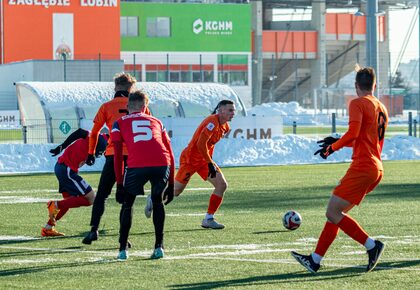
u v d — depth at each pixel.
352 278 19.83
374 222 29.86
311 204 36.00
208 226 28.42
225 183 28.25
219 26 165.00
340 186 20.28
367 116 20.20
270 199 38.00
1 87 132.00
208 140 27.97
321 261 21.83
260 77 174.25
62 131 67.69
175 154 61.50
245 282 19.45
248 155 63.88
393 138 70.69
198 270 20.89
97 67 128.12
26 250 24.09
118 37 151.25
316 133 95.19
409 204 35.62
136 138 22.05
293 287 18.86
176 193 29.23
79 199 26.67
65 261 22.25
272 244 24.97
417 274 20.27
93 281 19.61
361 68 20.69
